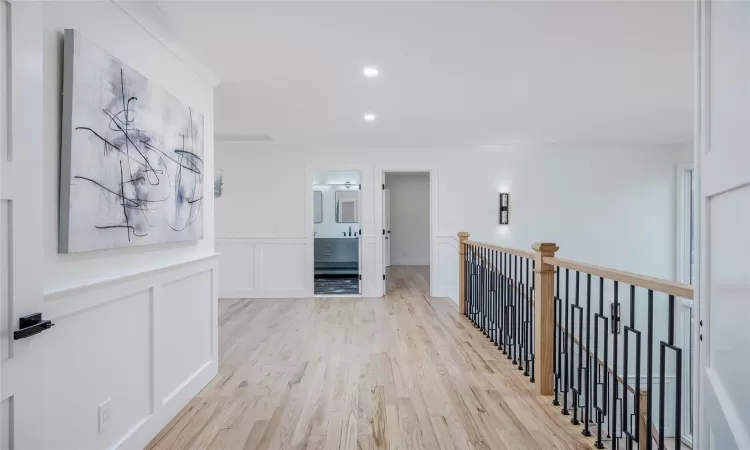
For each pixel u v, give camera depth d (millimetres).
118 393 2168
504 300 4195
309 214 6973
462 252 5711
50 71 1754
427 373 3479
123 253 2246
